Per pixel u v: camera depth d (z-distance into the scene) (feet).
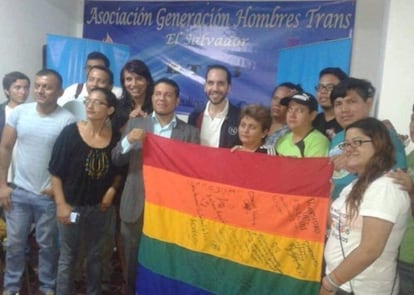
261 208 7.58
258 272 7.64
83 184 9.00
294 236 7.32
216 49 15.31
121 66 14.53
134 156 8.91
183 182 8.24
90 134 8.98
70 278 9.45
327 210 7.07
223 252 7.93
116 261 11.78
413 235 6.93
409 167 7.53
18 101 11.62
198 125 10.29
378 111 9.31
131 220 8.94
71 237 9.21
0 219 11.10
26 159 9.53
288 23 14.48
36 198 9.59
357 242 5.82
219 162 7.95
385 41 9.32
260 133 8.77
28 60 14.29
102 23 16.51
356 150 5.89
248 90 15.05
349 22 13.87
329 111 10.62
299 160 7.27
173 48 15.80
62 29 16.01
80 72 14.20
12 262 9.95
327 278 5.95
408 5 9.01
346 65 13.08
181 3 15.58
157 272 8.55
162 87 8.82
